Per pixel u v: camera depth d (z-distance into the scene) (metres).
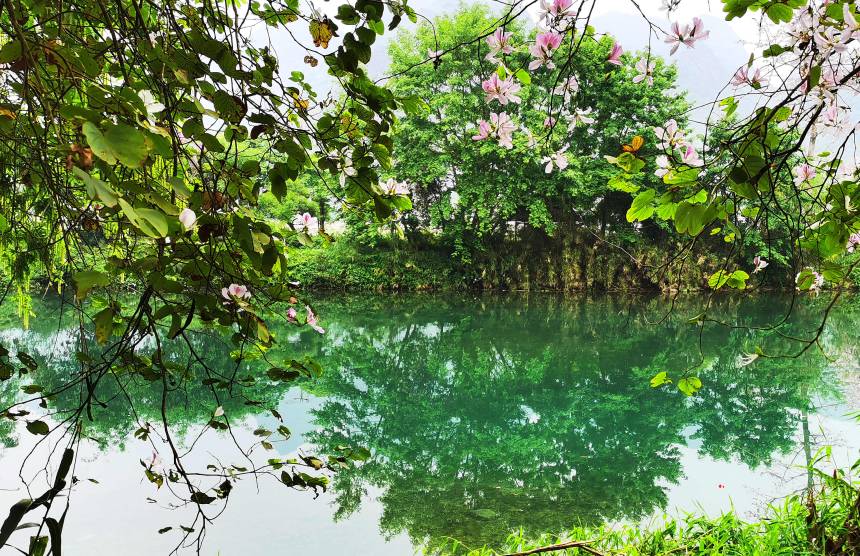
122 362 1.37
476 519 4.80
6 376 1.38
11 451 5.15
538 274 21.19
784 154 1.30
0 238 1.69
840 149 1.48
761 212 1.55
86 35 1.29
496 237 21.70
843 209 1.45
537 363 10.80
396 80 18.03
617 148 18.08
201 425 6.37
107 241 1.38
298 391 8.53
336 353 11.21
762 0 1.19
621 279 20.11
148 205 1.01
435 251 21.70
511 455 6.44
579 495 5.32
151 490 4.70
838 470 2.88
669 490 5.31
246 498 4.73
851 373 8.98
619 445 6.69
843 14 1.18
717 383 9.12
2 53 0.92
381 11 1.19
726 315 15.92
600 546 3.08
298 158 1.20
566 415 7.89
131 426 6.16
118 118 0.88
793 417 7.15
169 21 1.16
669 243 19.12
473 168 19.02
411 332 13.66
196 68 1.08
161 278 1.14
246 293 1.22
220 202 1.13
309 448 6.31
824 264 1.65
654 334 13.47
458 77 18.02
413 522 4.68
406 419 7.75
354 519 4.61
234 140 1.15
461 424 7.53
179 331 1.22
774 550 2.73
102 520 4.18
